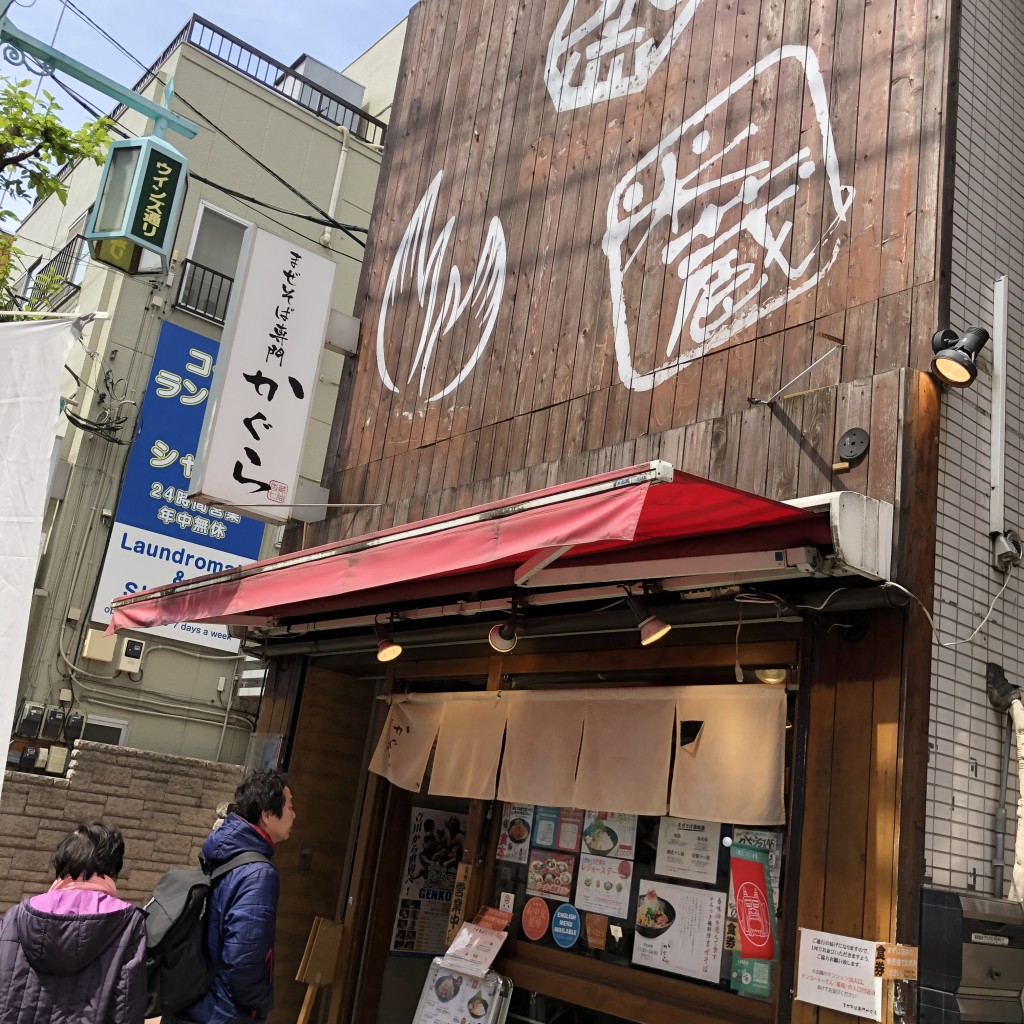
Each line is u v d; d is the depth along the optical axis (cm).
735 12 617
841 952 413
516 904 614
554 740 593
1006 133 529
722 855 514
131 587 1340
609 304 645
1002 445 492
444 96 869
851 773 434
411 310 832
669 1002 503
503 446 689
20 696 1248
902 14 523
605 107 696
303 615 742
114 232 704
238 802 400
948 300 468
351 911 740
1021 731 449
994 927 398
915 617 432
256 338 764
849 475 469
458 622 669
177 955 362
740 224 574
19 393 443
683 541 461
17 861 1021
